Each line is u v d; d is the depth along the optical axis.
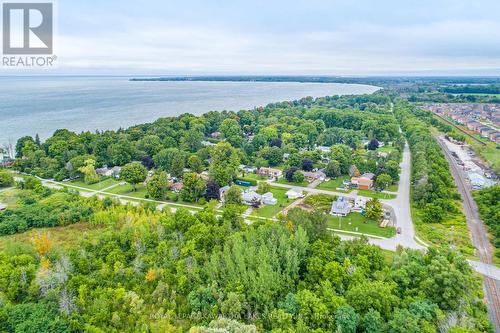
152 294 68.31
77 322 58.84
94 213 105.88
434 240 91.56
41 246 81.00
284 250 75.69
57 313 61.16
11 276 68.75
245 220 108.19
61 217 102.56
